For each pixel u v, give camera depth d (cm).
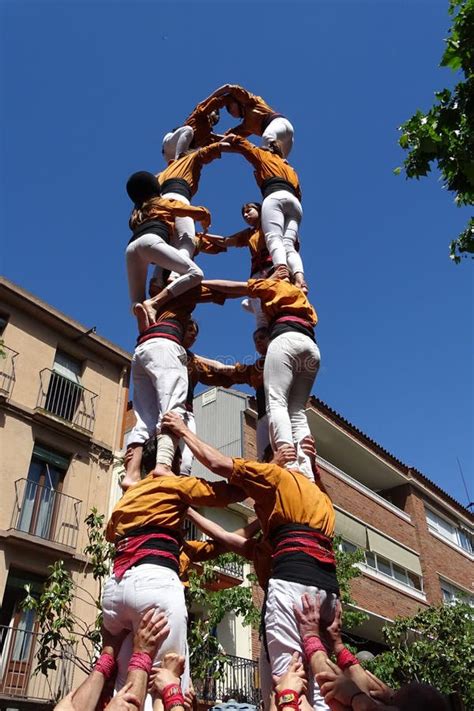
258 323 512
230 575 1355
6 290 1488
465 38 626
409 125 657
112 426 1630
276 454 398
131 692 297
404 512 2367
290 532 350
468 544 2798
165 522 351
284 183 522
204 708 1197
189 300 458
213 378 498
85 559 1392
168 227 482
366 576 1912
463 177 645
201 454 367
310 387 436
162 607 326
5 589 1271
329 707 310
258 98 630
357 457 2277
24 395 1458
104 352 1680
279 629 329
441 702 238
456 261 689
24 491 1370
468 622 1605
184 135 590
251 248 533
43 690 1230
